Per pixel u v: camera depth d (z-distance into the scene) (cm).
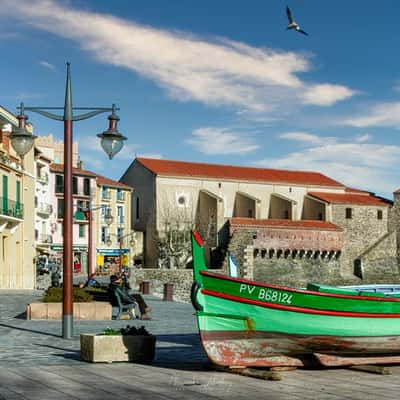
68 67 1828
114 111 1836
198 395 1020
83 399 975
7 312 2770
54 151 9225
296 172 10681
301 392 1055
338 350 1302
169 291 4306
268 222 9031
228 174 9825
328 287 1366
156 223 9138
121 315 2572
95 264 8612
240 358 1233
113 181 9300
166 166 9594
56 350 1541
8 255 4875
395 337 1325
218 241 8975
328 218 9656
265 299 1228
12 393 1009
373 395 1035
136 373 1219
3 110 4672
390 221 10050
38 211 7481
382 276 9762
